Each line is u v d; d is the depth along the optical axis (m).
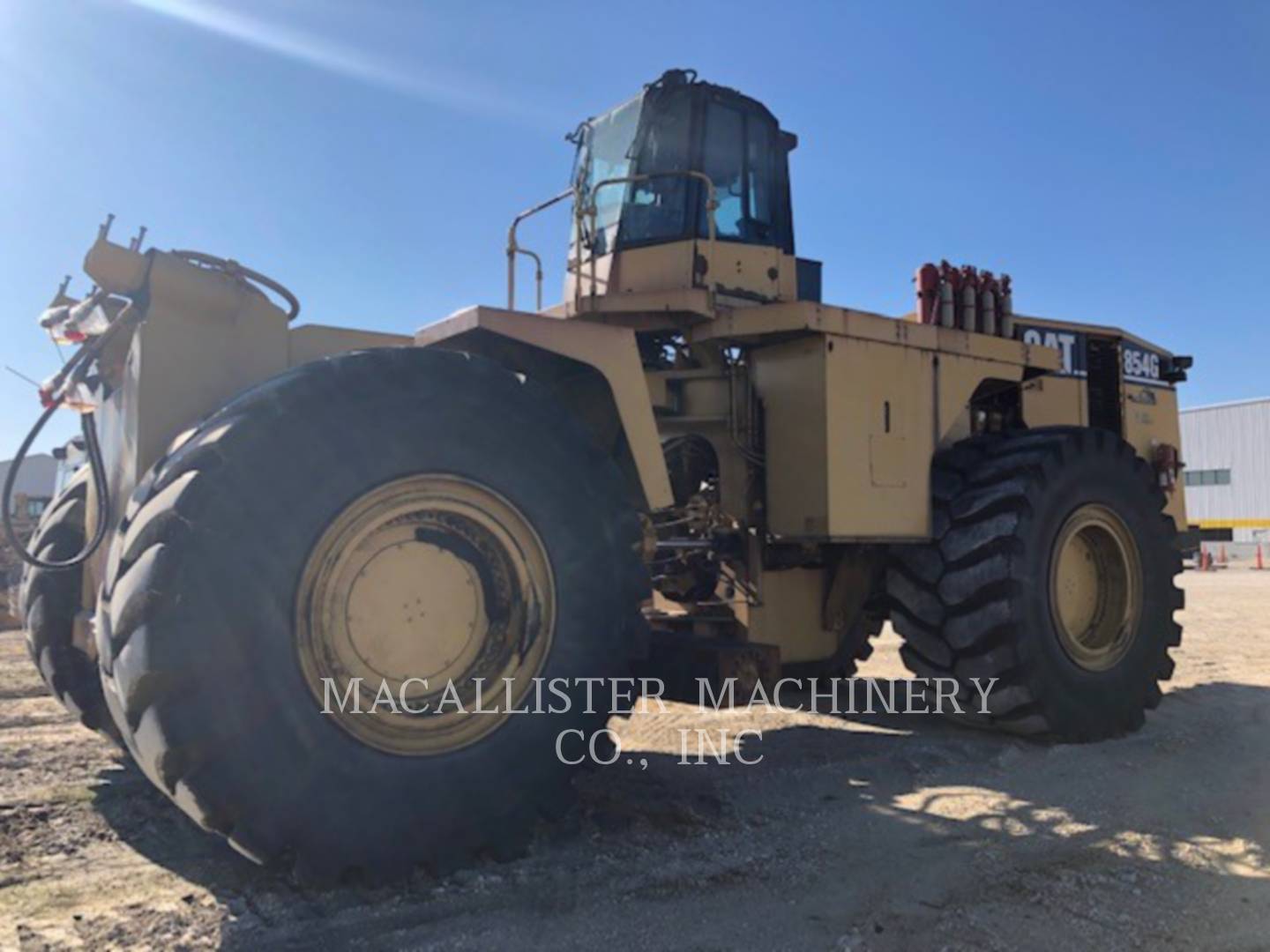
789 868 3.00
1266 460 35.31
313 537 2.65
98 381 3.55
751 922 2.60
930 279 5.01
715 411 4.80
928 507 4.72
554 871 2.90
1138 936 2.54
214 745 2.40
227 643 2.45
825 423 4.36
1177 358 7.12
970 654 4.53
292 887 2.73
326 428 2.72
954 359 4.93
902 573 4.77
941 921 2.62
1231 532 28.69
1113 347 6.55
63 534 4.11
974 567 4.50
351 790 2.63
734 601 4.74
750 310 4.45
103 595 2.61
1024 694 4.49
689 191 4.98
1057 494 4.68
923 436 4.73
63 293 3.63
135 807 3.55
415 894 2.70
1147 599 5.08
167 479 2.54
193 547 2.43
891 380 4.62
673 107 5.09
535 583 3.04
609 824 3.35
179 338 3.09
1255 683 6.50
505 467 2.99
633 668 3.28
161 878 2.88
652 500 3.47
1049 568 4.62
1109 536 5.00
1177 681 6.57
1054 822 3.50
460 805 2.80
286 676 2.56
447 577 2.91
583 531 3.12
